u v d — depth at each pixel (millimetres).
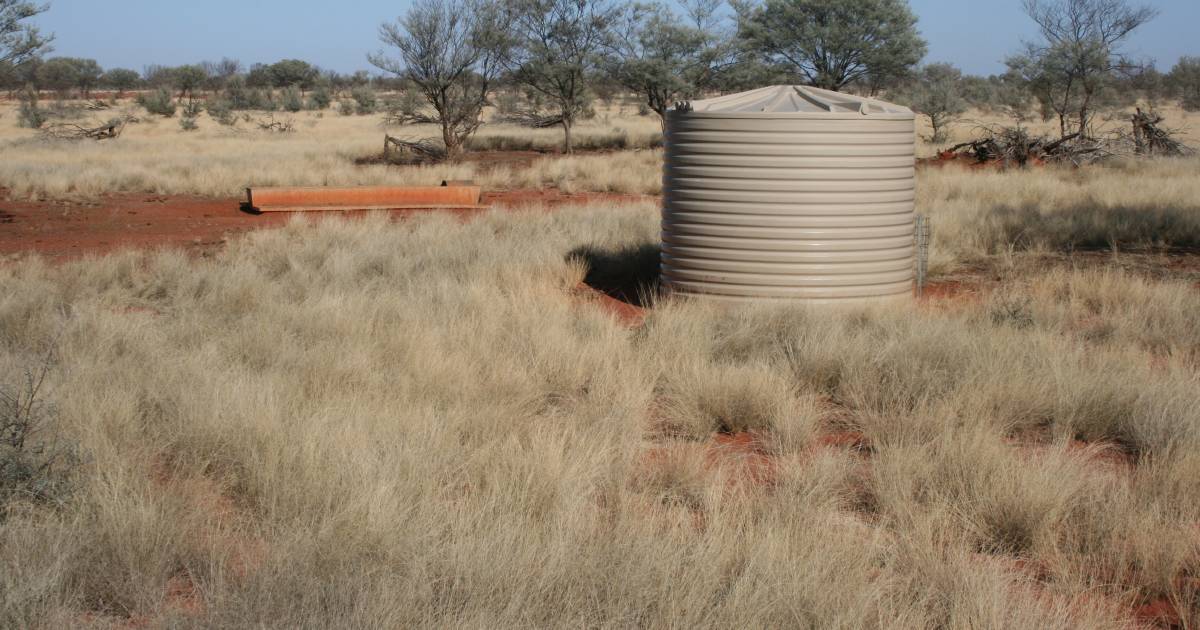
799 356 7641
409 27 31875
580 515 4547
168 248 13539
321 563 4035
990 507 4758
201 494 4996
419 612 3590
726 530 4379
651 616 3672
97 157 31203
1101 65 34531
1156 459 5398
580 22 36469
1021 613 3684
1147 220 14648
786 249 9539
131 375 6641
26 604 3605
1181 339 8234
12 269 11602
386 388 6707
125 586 3904
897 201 9844
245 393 6066
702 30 38375
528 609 3648
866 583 3934
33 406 5715
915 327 8055
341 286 10391
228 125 61656
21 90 63812
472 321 8430
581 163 27766
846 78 41812
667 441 6090
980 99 61375
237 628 3486
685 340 7934
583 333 8445
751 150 9484
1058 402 6363
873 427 6156
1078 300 9836
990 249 13703
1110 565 4324
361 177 24656
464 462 5289
